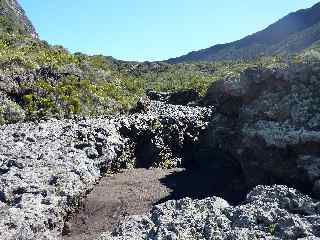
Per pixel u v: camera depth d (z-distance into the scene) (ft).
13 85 122.62
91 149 88.28
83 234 62.80
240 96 89.35
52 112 121.39
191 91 201.98
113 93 156.35
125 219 49.44
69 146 85.97
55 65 145.18
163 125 116.16
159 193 81.56
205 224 46.01
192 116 122.83
